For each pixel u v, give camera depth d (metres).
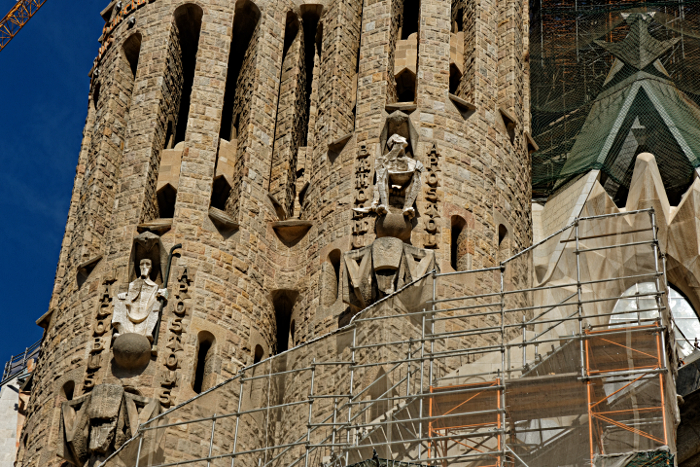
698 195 53.06
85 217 50.47
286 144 53.50
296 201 53.38
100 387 44.16
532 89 60.62
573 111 59.47
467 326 45.81
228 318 48.03
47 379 47.94
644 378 38.94
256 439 43.88
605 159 55.22
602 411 39.25
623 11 61.31
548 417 39.50
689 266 52.72
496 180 51.34
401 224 47.53
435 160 49.91
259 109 53.03
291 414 44.56
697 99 59.38
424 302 44.44
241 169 51.50
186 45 55.34
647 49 58.81
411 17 56.62
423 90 51.56
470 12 55.06
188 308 47.38
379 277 46.09
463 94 53.09
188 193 49.94
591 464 37.81
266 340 49.28
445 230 48.41
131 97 53.69
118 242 49.06
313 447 40.53
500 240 50.72
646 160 53.44
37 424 47.31
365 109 51.62
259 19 55.09
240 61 55.62
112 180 51.59
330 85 53.53
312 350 45.41
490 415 40.81
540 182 57.47
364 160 50.31
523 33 58.31
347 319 47.28
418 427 41.59
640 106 56.75
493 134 52.28
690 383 44.31
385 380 43.28
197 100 52.16
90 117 56.56
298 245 51.03
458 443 39.88
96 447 43.38
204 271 48.38
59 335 48.41
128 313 46.28
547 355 41.16
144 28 54.53
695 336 52.19
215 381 46.47
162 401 45.28
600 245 43.47
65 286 49.75
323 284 48.84
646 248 42.34
